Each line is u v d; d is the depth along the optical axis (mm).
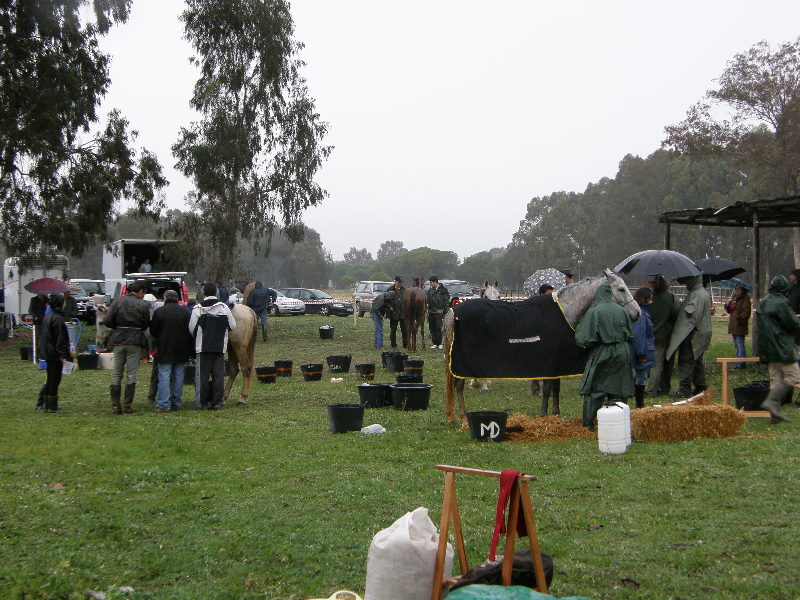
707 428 9383
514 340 10375
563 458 8508
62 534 6309
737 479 7273
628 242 79625
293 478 8078
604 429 8672
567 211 94688
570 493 7078
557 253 93688
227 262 34844
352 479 7898
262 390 15469
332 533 6137
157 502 7270
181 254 32844
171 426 11312
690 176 74688
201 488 7777
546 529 6051
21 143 26734
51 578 5199
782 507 6305
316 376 16672
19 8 27594
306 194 35031
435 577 3922
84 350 22781
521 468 8109
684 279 13391
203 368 13023
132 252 33781
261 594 5000
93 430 10984
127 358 12781
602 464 8141
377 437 10164
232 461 9062
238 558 5711
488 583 4016
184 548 5918
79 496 7461
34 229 28078
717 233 74125
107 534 6336
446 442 9758
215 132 33062
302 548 5797
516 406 12672
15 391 15570
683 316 13000
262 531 6270
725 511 6297
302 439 10234
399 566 3928
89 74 29469
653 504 6633
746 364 15789
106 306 22625
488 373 10359
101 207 29547
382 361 19328
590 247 90500
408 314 22234
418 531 4066
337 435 10461
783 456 8156
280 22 33656
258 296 25953
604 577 4977
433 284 22609
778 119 45969
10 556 5730
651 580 4871
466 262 127375
